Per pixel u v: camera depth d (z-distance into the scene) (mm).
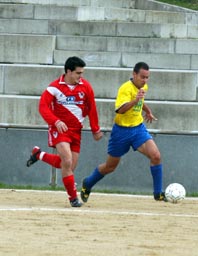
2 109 52906
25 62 62594
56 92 33562
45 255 23094
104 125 52125
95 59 62906
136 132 34906
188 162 44156
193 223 30078
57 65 62250
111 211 32844
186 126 52781
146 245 25188
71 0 74938
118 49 64750
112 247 24672
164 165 44094
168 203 37094
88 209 33438
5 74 57281
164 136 44031
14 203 35188
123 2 77375
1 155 44344
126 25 67750
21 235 26266
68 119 33812
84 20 71125
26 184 44188
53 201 36594
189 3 86438
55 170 43969
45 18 70312
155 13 72062
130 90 34125
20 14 70000
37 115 52875
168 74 57250
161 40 64625
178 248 24875
